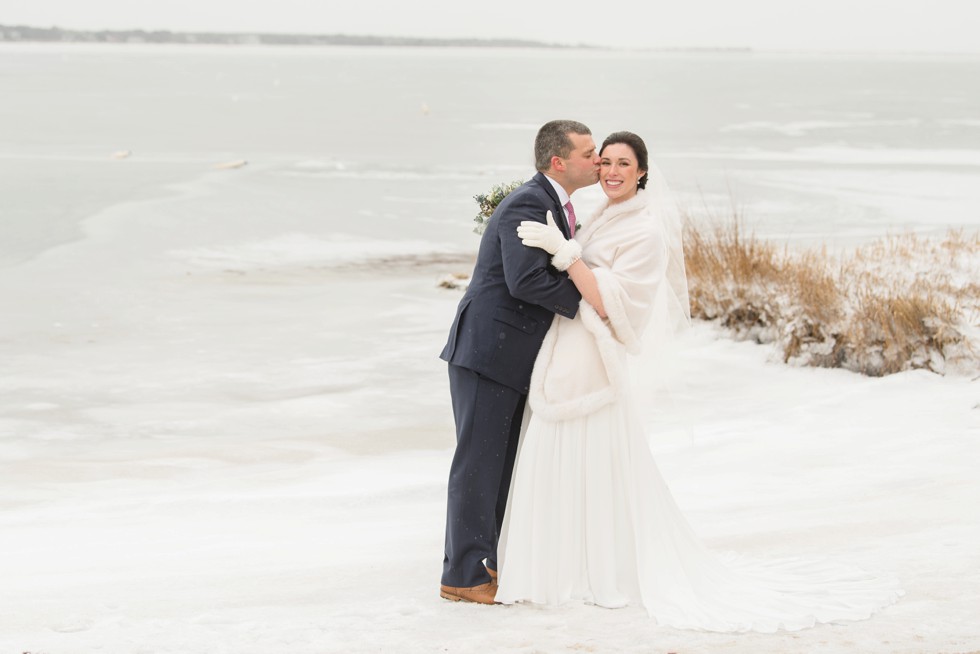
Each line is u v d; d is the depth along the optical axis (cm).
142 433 942
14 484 782
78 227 2222
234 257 1950
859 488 649
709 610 418
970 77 18188
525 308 445
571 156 448
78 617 434
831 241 2006
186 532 627
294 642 389
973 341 1052
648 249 444
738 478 706
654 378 468
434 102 8150
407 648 380
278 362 1211
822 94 10312
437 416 991
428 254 2020
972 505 575
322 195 2797
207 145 4303
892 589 435
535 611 437
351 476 777
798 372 1105
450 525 454
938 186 2906
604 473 445
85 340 1322
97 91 9300
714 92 10594
